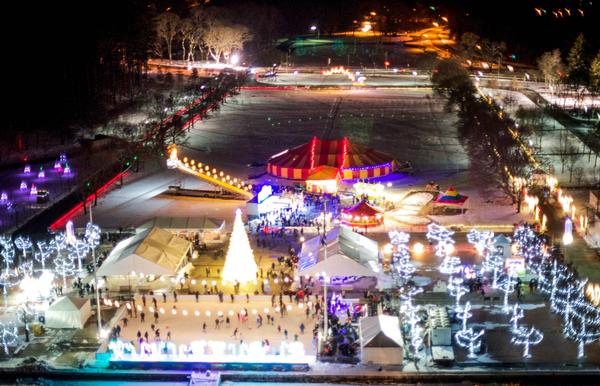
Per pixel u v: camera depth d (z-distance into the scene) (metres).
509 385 90.44
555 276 115.94
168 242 125.06
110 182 175.62
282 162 176.12
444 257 127.94
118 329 103.75
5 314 110.75
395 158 198.75
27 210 157.50
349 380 92.25
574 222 142.62
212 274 123.38
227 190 168.25
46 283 114.81
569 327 102.69
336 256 114.00
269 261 127.88
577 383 90.38
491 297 111.56
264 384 92.88
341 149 175.50
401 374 92.00
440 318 100.50
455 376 91.38
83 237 139.50
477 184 172.00
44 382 94.00
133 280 118.00
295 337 101.25
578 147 198.50
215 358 96.12
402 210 153.88
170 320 107.88
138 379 94.25
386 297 112.62
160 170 185.75
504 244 123.19
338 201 157.75
